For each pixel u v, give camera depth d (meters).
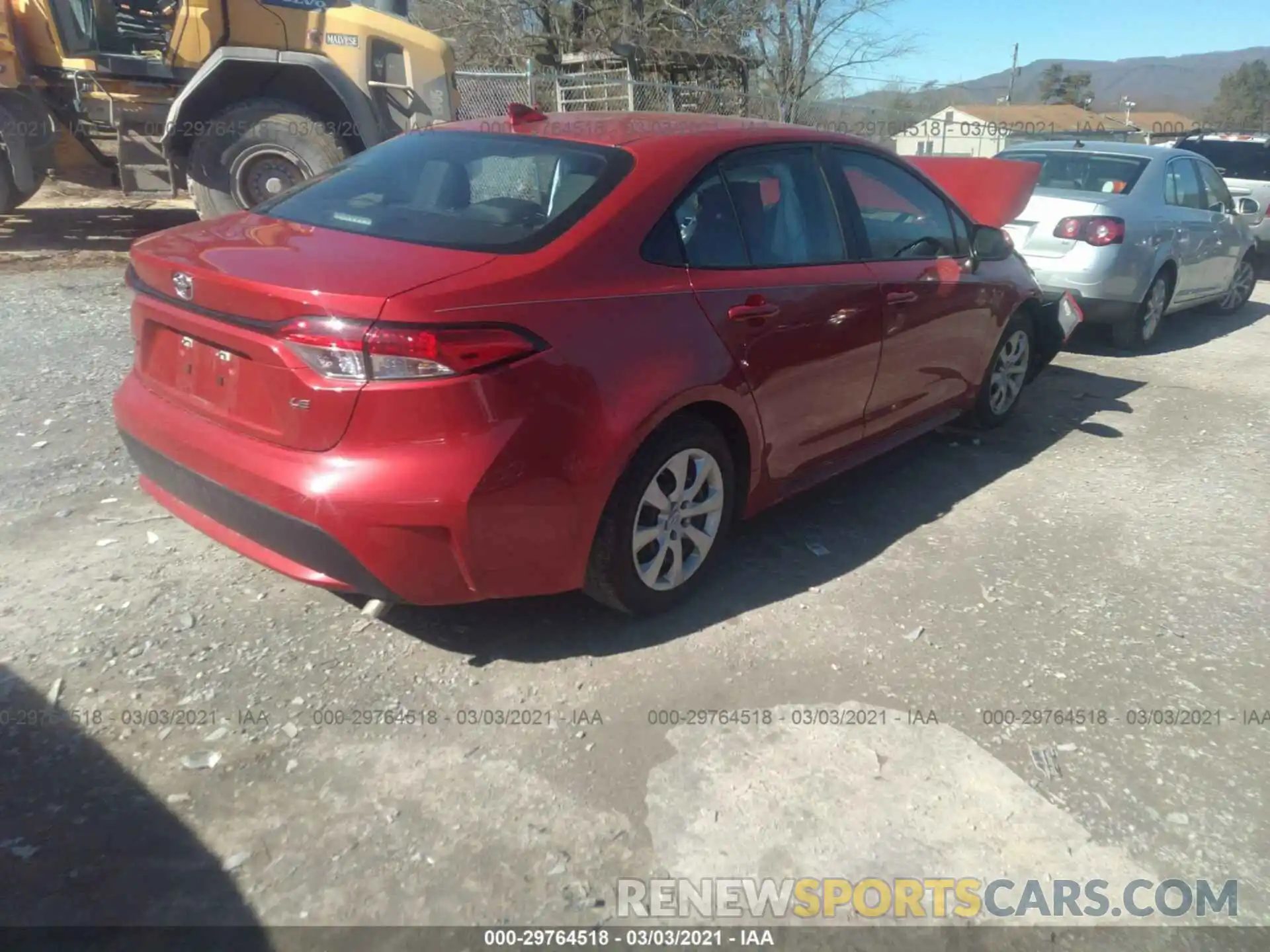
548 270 3.11
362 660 3.32
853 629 3.68
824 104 23.64
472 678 3.26
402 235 3.29
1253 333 9.68
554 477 3.05
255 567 3.84
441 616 3.59
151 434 3.35
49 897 2.37
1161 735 3.17
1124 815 2.83
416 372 2.80
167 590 3.66
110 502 4.30
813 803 2.80
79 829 2.57
